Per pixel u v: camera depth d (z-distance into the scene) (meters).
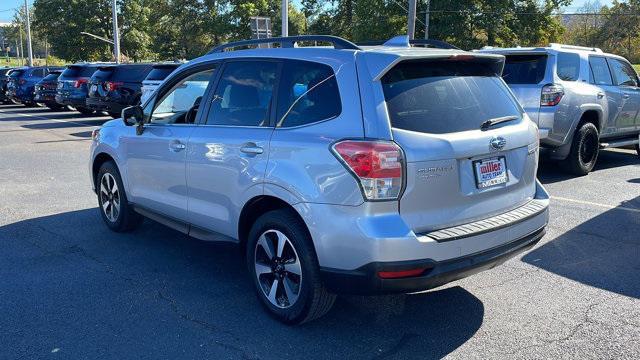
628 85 9.97
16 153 11.83
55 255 5.33
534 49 8.32
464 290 4.50
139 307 4.19
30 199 7.57
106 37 57.56
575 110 8.33
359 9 44.50
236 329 3.85
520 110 4.23
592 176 8.86
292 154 3.67
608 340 3.69
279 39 4.24
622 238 5.78
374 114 3.39
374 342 3.68
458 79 3.85
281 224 3.75
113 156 5.72
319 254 3.51
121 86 17.67
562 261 5.14
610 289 4.52
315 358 3.48
